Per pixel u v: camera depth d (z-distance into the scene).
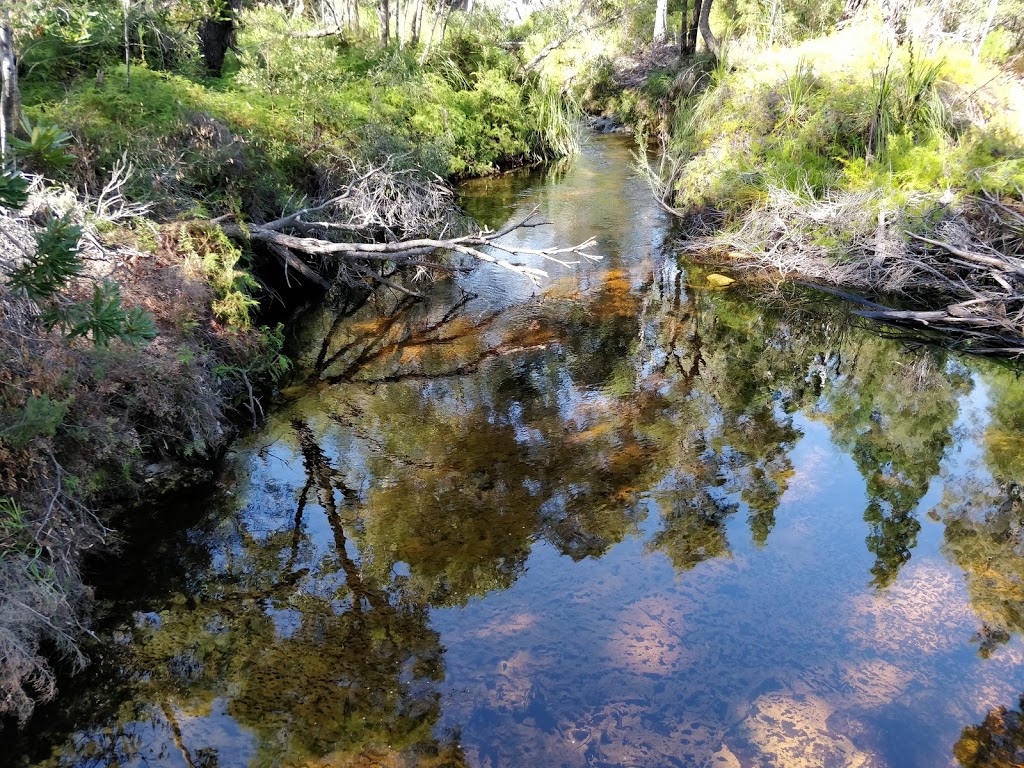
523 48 14.12
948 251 5.86
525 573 2.92
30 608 2.27
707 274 6.83
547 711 2.28
